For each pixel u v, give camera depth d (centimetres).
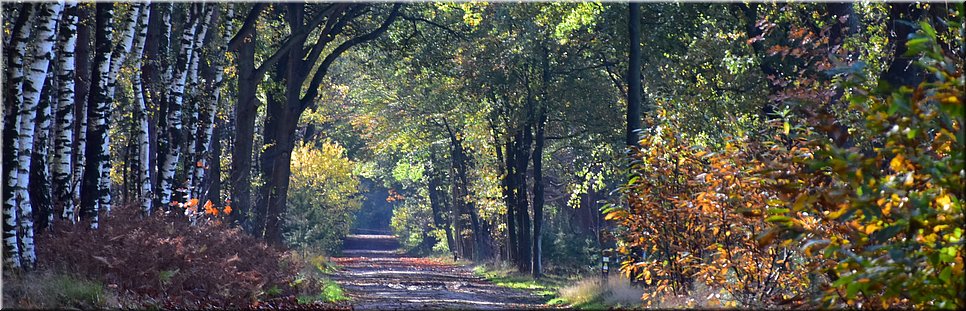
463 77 4109
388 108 5244
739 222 1292
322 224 6531
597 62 3941
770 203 927
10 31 1930
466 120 4544
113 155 3688
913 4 1720
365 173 8188
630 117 2523
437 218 7781
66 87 1734
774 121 1248
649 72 3522
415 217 9550
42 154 1697
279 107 3903
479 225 6669
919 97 722
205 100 2902
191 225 2347
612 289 2292
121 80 2695
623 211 1631
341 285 2948
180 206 2541
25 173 1466
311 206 6353
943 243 728
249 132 3369
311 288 2328
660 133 1617
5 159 1426
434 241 9900
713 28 2916
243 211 3397
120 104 2906
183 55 2494
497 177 4744
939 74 675
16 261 1398
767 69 2530
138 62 2273
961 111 655
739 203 1245
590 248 5391
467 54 3900
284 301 1994
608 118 4038
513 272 4672
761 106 2631
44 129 1703
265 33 3750
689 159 1553
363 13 3659
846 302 796
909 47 715
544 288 3559
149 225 2067
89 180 1894
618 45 3153
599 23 3189
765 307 1296
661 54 3084
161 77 2561
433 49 3784
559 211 6769
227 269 1898
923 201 698
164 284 1648
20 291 1280
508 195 4741
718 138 2461
